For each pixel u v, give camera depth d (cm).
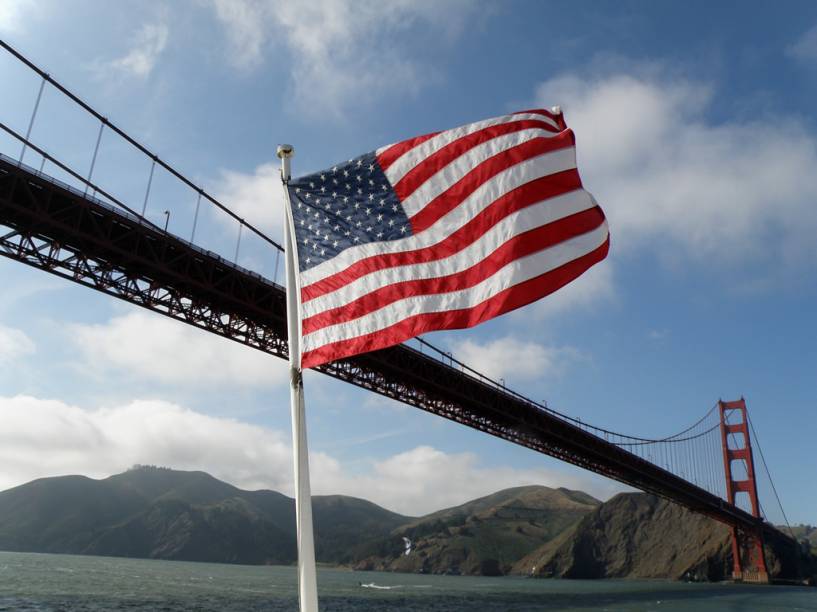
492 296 714
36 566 12738
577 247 728
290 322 753
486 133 783
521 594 9844
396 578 18225
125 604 5531
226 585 9381
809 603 8625
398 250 755
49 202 3466
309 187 803
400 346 5394
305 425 702
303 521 629
